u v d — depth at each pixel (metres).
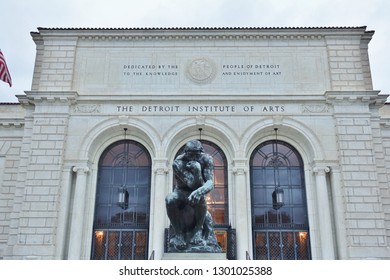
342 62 29.75
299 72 29.75
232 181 27.67
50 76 29.48
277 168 28.62
